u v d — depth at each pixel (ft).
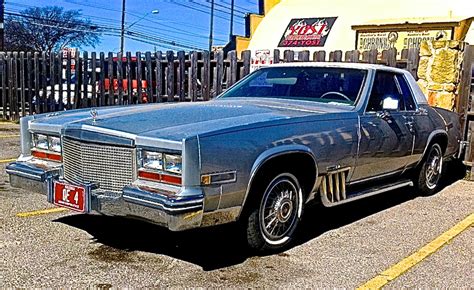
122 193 12.64
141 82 38.96
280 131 13.89
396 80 19.67
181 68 36.81
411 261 14.28
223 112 14.93
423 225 17.72
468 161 26.05
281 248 14.75
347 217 18.54
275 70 19.63
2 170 24.34
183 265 13.46
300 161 14.62
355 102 17.08
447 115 22.88
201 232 15.78
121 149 12.85
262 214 14.02
